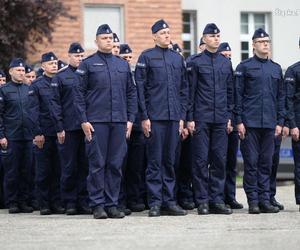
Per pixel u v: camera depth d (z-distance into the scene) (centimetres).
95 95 1939
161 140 1973
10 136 2289
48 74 2197
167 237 1608
